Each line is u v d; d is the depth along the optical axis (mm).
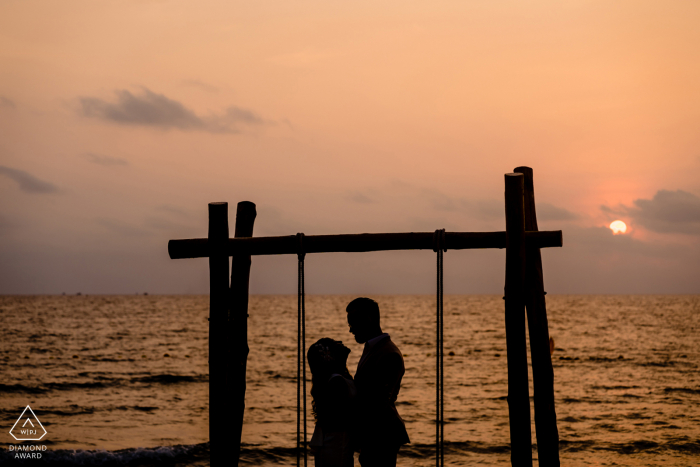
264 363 33000
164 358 35812
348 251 4324
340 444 3959
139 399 19547
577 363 33188
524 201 4516
